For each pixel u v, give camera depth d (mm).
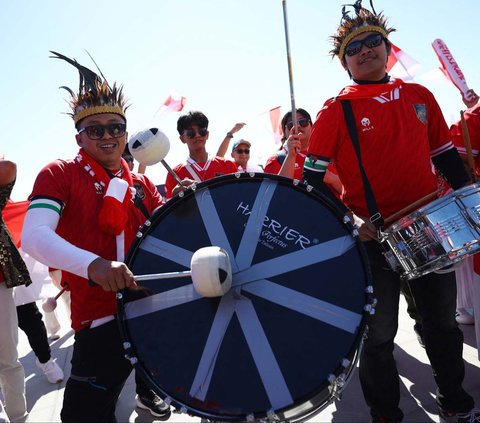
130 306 1801
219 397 1638
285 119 3930
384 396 2404
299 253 1811
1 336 2900
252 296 1769
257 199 1913
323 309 1730
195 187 1941
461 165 2504
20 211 3816
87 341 1963
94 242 1975
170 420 2984
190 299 1784
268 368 1662
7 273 2842
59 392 3541
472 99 3004
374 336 2350
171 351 1722
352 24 2496
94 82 2107
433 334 2482
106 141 2066
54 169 1972
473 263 2881
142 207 2219
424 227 1985
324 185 2404
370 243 2332
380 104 2350
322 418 2707
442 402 2523
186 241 1882
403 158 2330
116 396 2033
